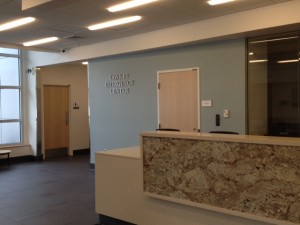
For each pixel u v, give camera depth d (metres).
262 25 4.98
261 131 5.52
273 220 2.73
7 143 9.37
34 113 9.52
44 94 9.86
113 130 7.70
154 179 3.60
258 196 2.83
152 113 6.93
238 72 5.68
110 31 6.46
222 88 5.87
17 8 4.87
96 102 8.06
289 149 2.64
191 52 6.25
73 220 4.41
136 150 4.35
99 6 4.84
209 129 6.05
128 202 3.94
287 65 5.25
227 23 5.38
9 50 9.35
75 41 7.38
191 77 6.27
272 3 4.81
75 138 10.57
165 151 3.49
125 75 7.40
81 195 5.65
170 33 6.19
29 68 9.59
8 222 4.34
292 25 4.80
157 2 4.71
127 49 6.96
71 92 10.45
